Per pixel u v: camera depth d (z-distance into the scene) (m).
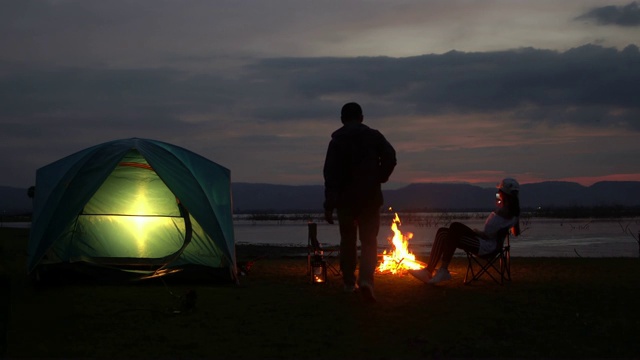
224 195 10.19
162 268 9.59
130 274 9.30
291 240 31.64
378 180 7.71
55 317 6.67
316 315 6.80
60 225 9.14
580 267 11.49
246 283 9.50
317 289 8.80
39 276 8.94
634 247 24.77
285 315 6.81
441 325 6.27
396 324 6.33
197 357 5.15
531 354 5.21
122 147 9.92
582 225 58.28
